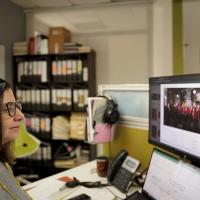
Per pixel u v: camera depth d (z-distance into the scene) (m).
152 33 3.66
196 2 3.43
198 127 1.07
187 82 1.13
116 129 1.88
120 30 3.81
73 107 3.54
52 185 1.59
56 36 3.51
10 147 1.08
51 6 3.89
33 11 4.04
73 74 3.50
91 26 3.92
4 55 3.63
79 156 3.59
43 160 3.65
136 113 1.79
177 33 3.49
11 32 3.78
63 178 1.71
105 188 1.54
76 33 3.98
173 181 1.17
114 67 3.85
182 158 1.18
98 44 3.90
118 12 3.79
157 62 3.47
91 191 1.50
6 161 1.06
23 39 4.07
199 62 3.44
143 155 1.75
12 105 0.99
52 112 3.65
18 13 3.94
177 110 1.21
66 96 3.54
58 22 4.04
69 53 3.48
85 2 3.71
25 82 3.70
